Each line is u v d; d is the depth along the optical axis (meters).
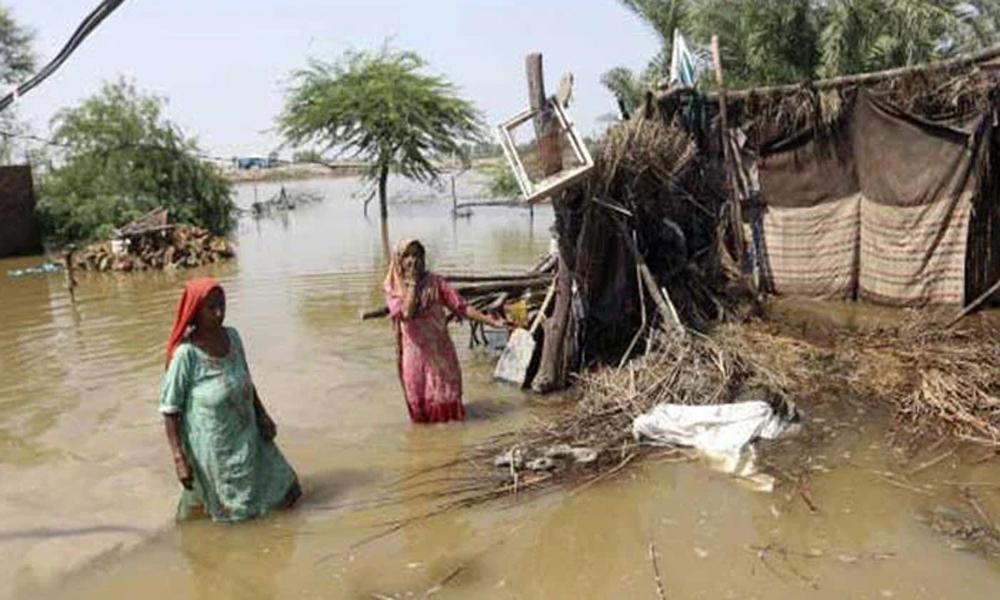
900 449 5.60
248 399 4.98
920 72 9.02
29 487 5.67
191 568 4.51
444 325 6.61
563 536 4.68
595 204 7.31
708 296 8.64
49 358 9.44
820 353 7.57
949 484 5.05
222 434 4.87
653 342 7.23
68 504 5.36
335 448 6.16
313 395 7.49
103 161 24.70
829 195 10.05
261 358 8.91
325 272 15.44
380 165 28.53
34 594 4.29
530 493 5.22
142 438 6.59
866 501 4.88
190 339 4.85
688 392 6.29
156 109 25.22
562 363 7.32
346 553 4.61
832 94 9.73
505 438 6.19
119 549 4.73
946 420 5.97
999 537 4.39
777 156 10.29
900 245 9.55
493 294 8.83
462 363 8.36
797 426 6.04
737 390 6.38
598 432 6.04
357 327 10.32
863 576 4.08
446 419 6.59
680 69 9.67
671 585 4.11
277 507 5.13
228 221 26.22
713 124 10.02
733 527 4.66
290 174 65.19
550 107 7.05
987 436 5.67
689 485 5.21
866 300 10.01
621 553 4.46
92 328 11.18
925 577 4.04
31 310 12.95
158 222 19.09
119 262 17.30
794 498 4.96
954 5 18.81
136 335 10.55
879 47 17.88
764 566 4.23
